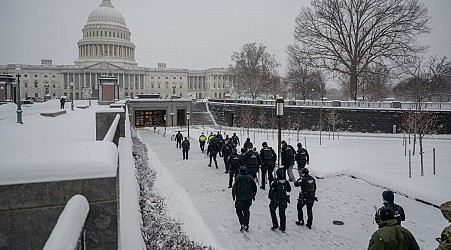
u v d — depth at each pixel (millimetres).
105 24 145625
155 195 12773
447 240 5012
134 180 9094
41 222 3438
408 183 16516
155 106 68500
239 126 61156
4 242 3377
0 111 34406
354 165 21453
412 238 5430
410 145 31562
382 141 35562
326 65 52938
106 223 3656
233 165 16812
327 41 52875
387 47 48469
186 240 8672
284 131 48250
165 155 28719
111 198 3658
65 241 2359
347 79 61156
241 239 10414
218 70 148750
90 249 3645
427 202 14367
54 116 26938
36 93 131750
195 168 22438
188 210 12375
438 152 26672
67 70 132875
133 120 67375
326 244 10164
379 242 5305
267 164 16344
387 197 7844
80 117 26484
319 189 16703
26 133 14891
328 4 52156
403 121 41250
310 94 77250
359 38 52469
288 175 17719
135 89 142250
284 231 11109
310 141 36000
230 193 15828
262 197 15102
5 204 3340
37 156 3688
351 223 11984
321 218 12500
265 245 10016
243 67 102000
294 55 55969
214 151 22766
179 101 70000
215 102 73500
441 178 17469
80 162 3629
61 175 3490
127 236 5656
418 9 48312
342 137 40000
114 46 145750
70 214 2836
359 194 15789
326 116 47344
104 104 62094
